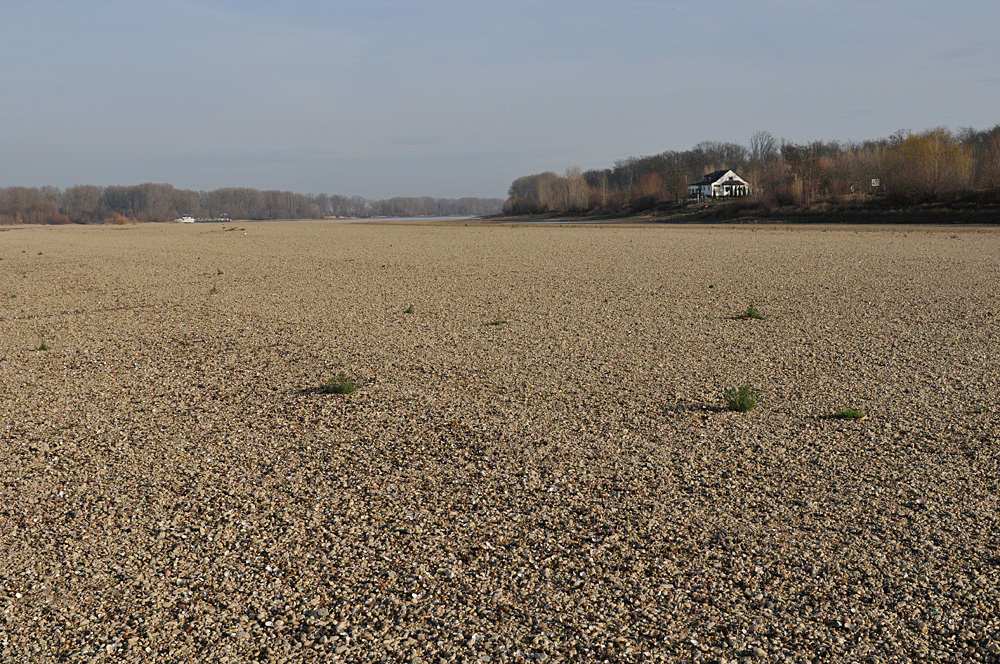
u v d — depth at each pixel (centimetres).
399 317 1744
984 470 744
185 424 937
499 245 4572
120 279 2706
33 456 829
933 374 1122
